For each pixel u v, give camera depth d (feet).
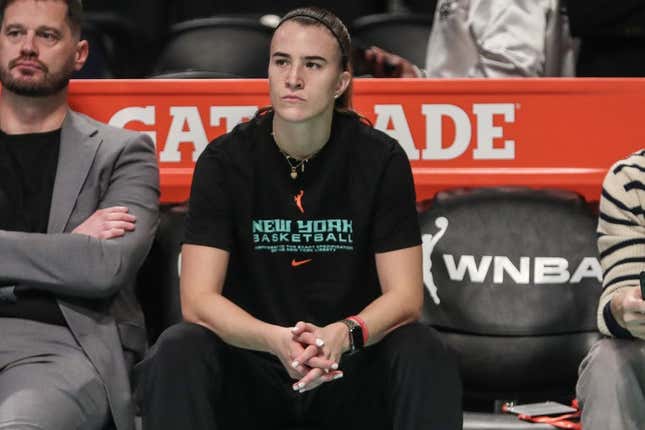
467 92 30.42
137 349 28.25
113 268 27.09
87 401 26.32
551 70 38.14
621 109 30.40
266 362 25.96
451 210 29.48
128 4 52.47
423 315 29.17
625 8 37.06
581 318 28.94
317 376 23.86
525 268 29.09
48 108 28.96
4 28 28.68
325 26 25.58
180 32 40.01
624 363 24.82
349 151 26.43
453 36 38.22
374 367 25.68
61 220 27.91
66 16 28.81
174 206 30.55
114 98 30.58
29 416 25.11
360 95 30.55
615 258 26.04
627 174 26.48
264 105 30.48
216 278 25.93
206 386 24.30
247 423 26.45
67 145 28.60
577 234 29.19
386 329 25.04
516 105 30.45
